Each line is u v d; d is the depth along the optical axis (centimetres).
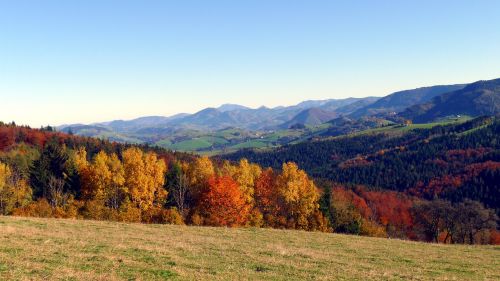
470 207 9319
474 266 3152
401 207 15800
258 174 8506
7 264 1861
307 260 2828
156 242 3053
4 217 3872
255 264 2498
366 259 3161
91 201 6681
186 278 1895
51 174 8125
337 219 9744
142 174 7094
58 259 2072
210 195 6644
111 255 2311
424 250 3991
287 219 8038
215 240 3553
